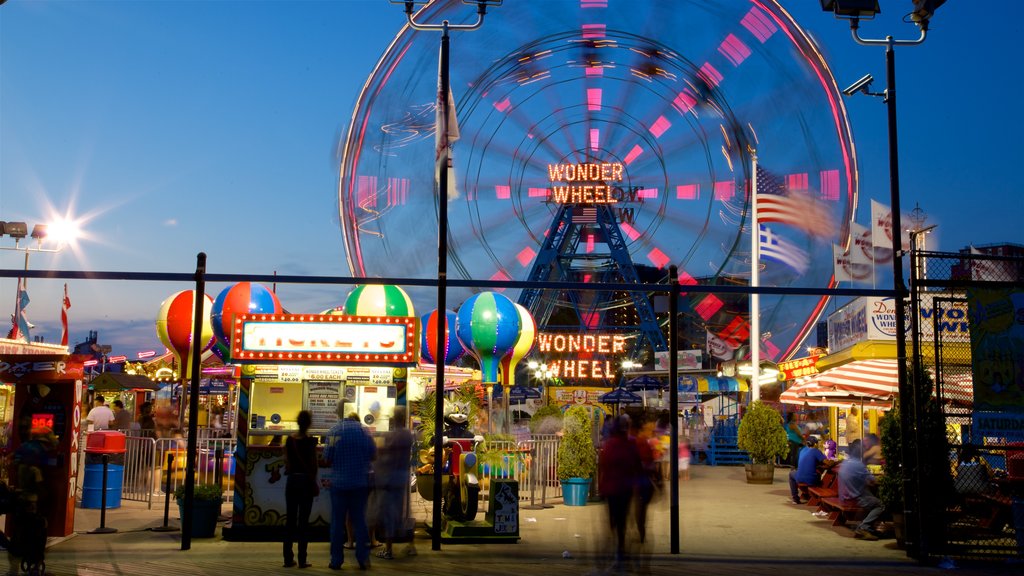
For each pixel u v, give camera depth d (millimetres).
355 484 9211
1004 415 9984
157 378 36562
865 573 9281
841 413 22047
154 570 8992
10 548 8430
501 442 14922
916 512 10320
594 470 15602
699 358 36969
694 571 9250
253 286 14734
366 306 16469
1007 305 10070
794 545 11023
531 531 12156
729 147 27812
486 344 17797
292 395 11781
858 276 21750
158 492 15516
